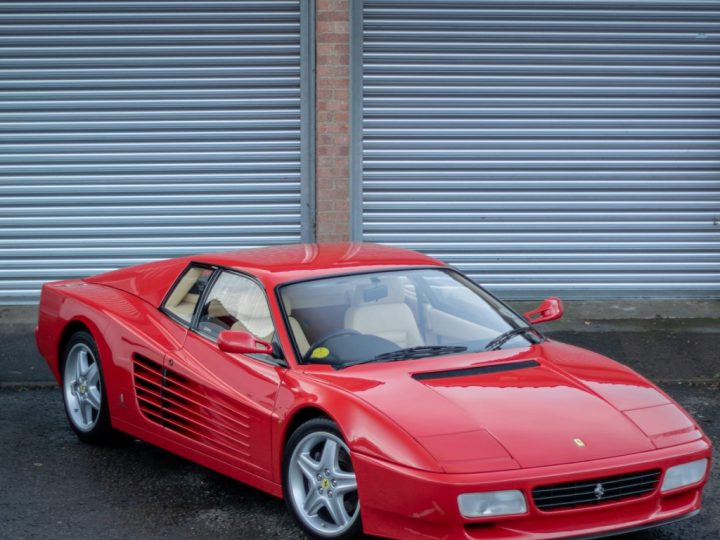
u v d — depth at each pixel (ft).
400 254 21.03
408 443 14.66
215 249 35.78
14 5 34.65
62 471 20.30
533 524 14.43
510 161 35.65
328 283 18.92
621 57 35.37
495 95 35.29
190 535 16.87
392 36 34.73
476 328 18.97
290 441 16.49
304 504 16.47
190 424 18.98
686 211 36.24
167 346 19.72
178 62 34.96
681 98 35.68
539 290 36.32
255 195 35.53
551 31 35.09
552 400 16.03
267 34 34.76
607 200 36.04
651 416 16.05
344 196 34.91
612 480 14.75
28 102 35.06
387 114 35.17
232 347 17.29
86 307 21.81
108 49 34.91
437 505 14.14
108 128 35.19
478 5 34.78
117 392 20.71
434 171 35.55
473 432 14.90
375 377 16.60
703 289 36.58
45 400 25.98
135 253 35.70
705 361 29.78
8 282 35.60
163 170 35.40
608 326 33.22
